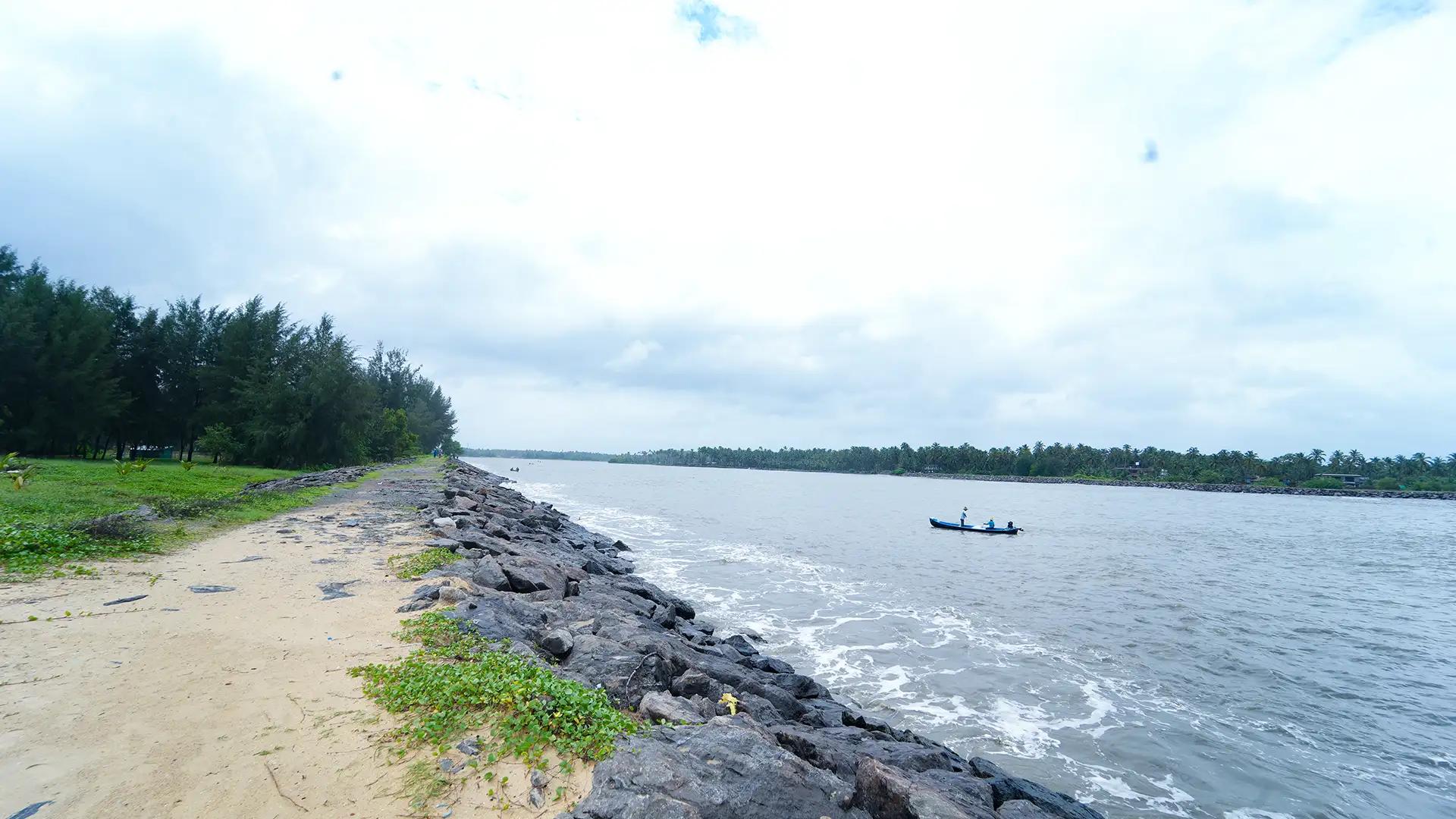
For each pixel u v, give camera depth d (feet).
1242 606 82.17
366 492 111.24
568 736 21.72
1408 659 61.72
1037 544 138.62
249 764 18.99
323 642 30.07
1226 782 37.52
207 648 28.25
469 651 29.50
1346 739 44.14
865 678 50.42
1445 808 36.01
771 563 100.58
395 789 18.30
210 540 54.44
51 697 22.20
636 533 133.49
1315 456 529.45
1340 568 115.44
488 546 63.10
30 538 42.34
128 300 157.17
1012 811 25.94
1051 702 47.44
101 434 145.28
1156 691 50.85
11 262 145.59
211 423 159.63
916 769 29.43
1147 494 442.91
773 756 21.47
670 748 21.16
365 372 242.37
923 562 108.78
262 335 166.91
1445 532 189.88
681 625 56.13
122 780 17.62
